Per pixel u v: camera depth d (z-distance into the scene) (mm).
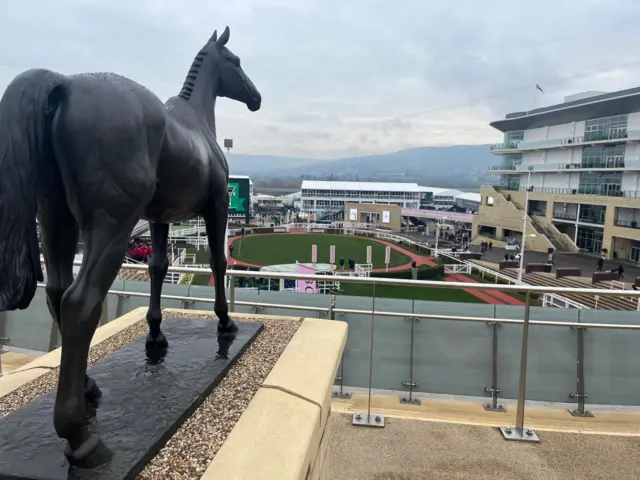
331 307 4215
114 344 2818
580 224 36094
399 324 4145
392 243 43906
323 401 2168
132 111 1616
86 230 1562
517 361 4055
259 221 67062
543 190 40969
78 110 1515
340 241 43844
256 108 3199
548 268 28203
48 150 1519
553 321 3887
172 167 1926
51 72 1497
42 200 1621
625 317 3996
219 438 1786
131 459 1545
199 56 2822
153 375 2225
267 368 2484
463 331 4090
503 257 35281
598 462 2930
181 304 4383
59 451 1573
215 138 2695
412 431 3303
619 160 33875
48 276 1777
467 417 3846
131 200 1606
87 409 1862
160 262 2570
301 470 1610
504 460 2943
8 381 2342
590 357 3938
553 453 3031
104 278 1561
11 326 4695
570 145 38344
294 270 24594
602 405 3955
